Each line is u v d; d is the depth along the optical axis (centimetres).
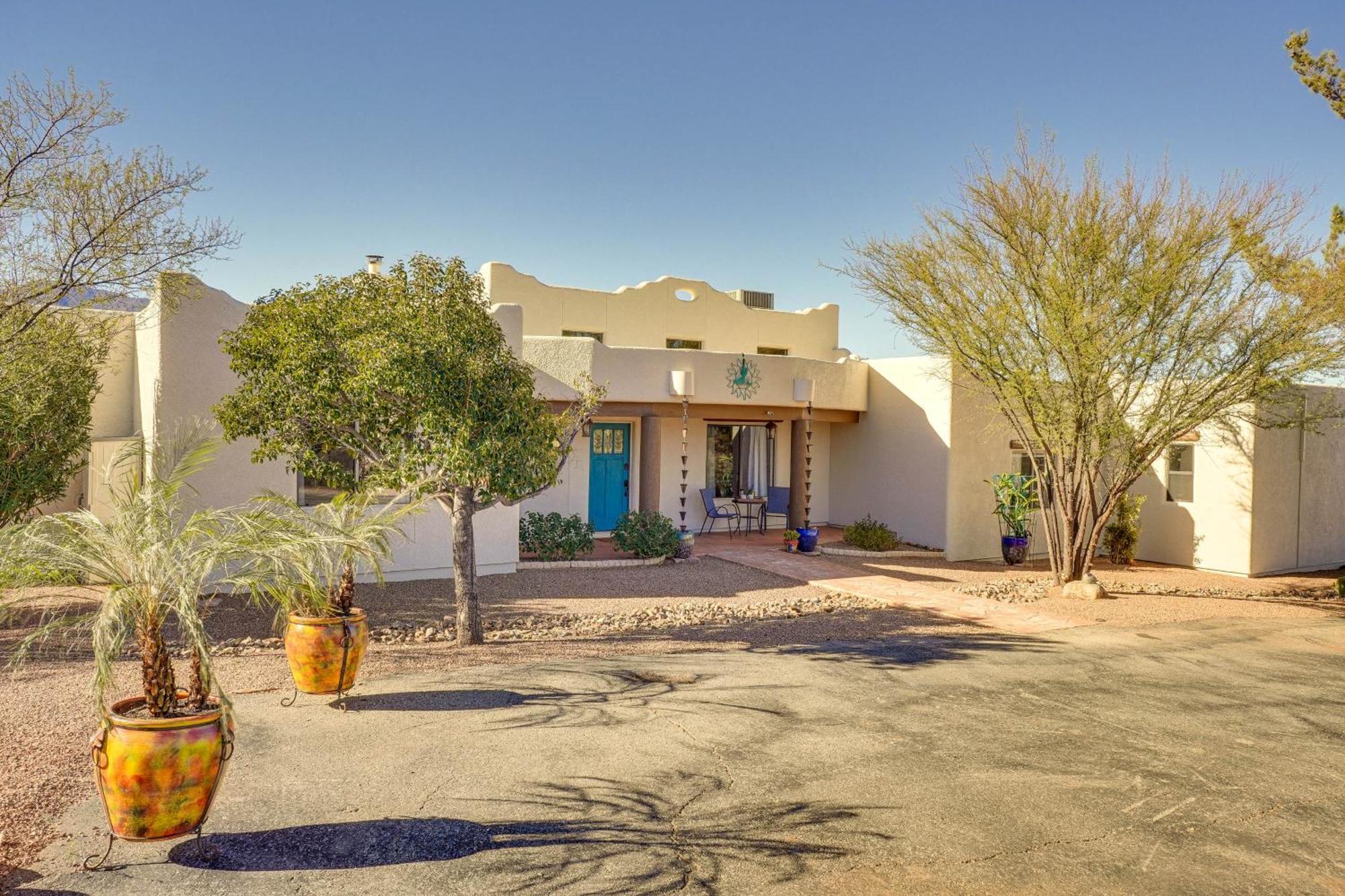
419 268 940
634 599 1273
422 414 863
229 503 1146
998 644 1057
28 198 1026
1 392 1012
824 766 626
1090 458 1413
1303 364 1271
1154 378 1372
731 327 2223
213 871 448
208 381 1138
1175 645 1086
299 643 717
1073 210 1309
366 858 466
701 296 2177
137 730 440
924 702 795
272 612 1079
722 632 1082
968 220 1378
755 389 1828
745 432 2048
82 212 1032
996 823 544
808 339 2356
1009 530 1808
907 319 1520
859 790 584
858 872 473
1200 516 1766
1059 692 848
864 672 894
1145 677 920
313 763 595
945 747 676
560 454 1020
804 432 1928
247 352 918
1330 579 1683
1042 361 1362
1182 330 1299
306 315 902
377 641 980
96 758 445
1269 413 1666
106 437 1301
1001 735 711
